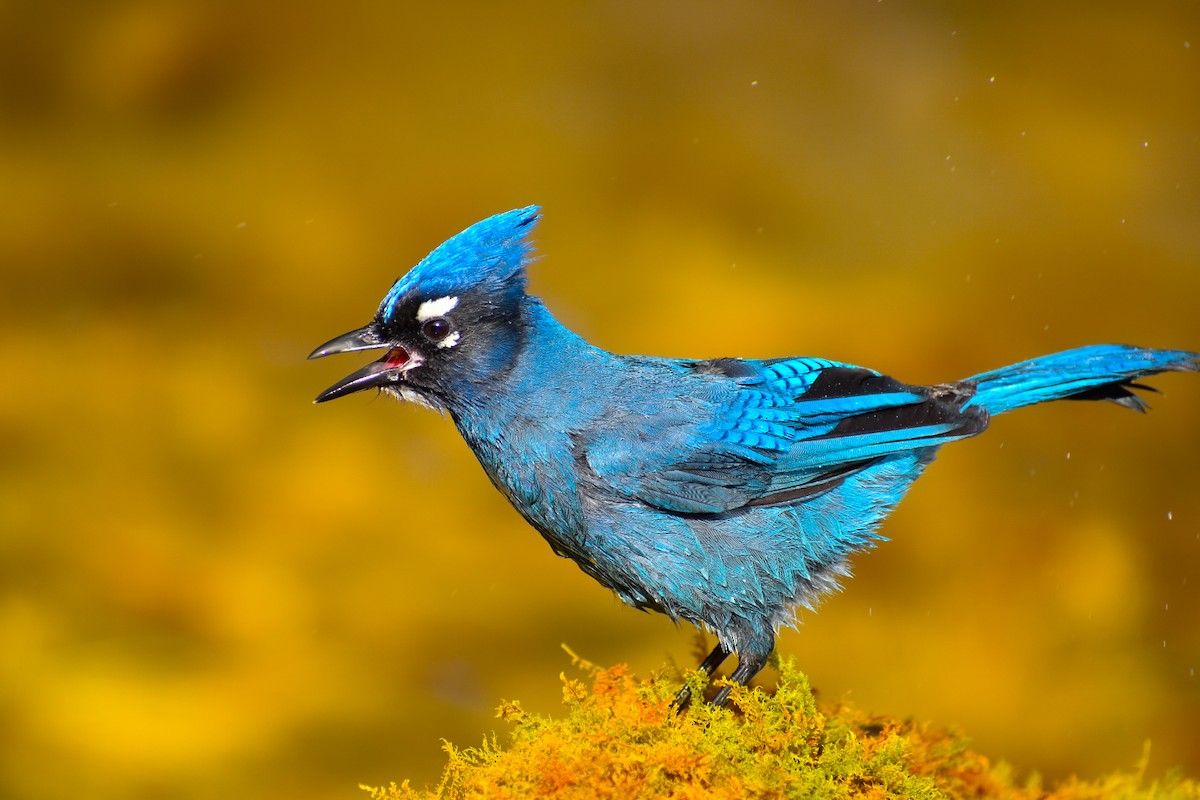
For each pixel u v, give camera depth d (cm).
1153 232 1656
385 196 1669
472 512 1377
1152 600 1277
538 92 1812
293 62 1852
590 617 1252
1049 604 1259
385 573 1293
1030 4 1916
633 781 603
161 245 1647
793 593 804
